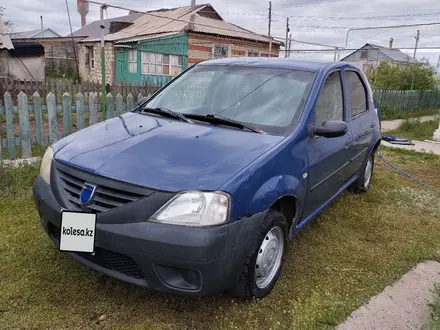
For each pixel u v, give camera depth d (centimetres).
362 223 438
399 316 282
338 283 316
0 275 294
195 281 239
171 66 2059
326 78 378
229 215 236
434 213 491
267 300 287
